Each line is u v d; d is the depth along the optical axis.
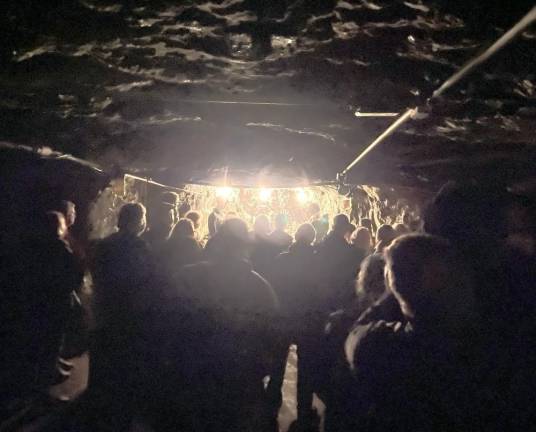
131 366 3.49
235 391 3.41
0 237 5.13
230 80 4.34
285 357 4.70
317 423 4.80
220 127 6.15
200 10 3.02
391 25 3.05
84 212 7.07
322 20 3.08
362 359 1.79
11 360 4.29
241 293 3.39
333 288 4.62
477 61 2.62
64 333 4.59
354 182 8.09
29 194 5.69
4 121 5.01
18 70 3.88
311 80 4.22
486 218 1.75
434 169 7.30
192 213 6.20
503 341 1.60
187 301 3.37
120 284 3.51
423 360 1.66
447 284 1.65
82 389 5.39
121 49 3.65
